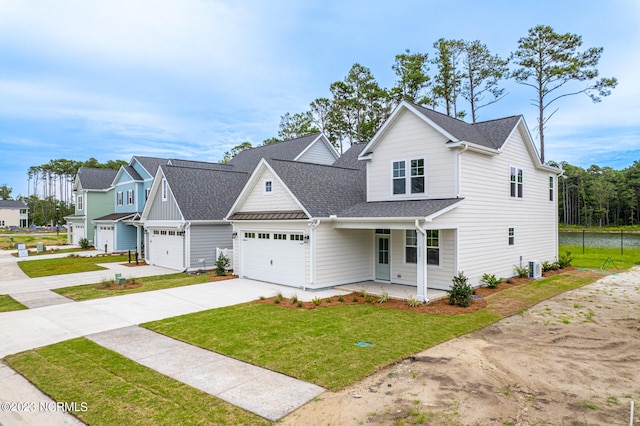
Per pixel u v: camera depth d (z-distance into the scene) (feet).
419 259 37.42
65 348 25.85
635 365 22.11
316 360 22.77
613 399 17.87
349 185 54.95
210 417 16.47
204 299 41.01
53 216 297.94
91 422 16.29
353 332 28.25
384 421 15.93
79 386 19.86
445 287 42.01
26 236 188.65
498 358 23.15
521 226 54.13
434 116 45.27
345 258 47.39
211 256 64.59
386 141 47.93
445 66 103.96
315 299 37.81
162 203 69.36
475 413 16.55
